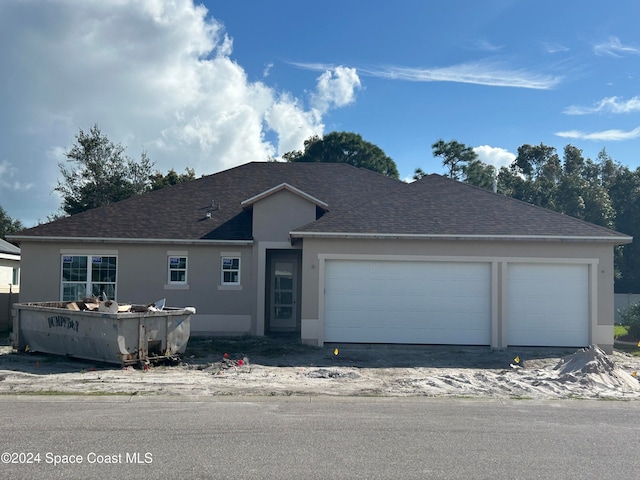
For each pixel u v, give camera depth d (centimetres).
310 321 1673
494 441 753
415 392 1098
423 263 1697
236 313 1931
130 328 1289
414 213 1778
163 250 1938
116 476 598
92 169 3681
